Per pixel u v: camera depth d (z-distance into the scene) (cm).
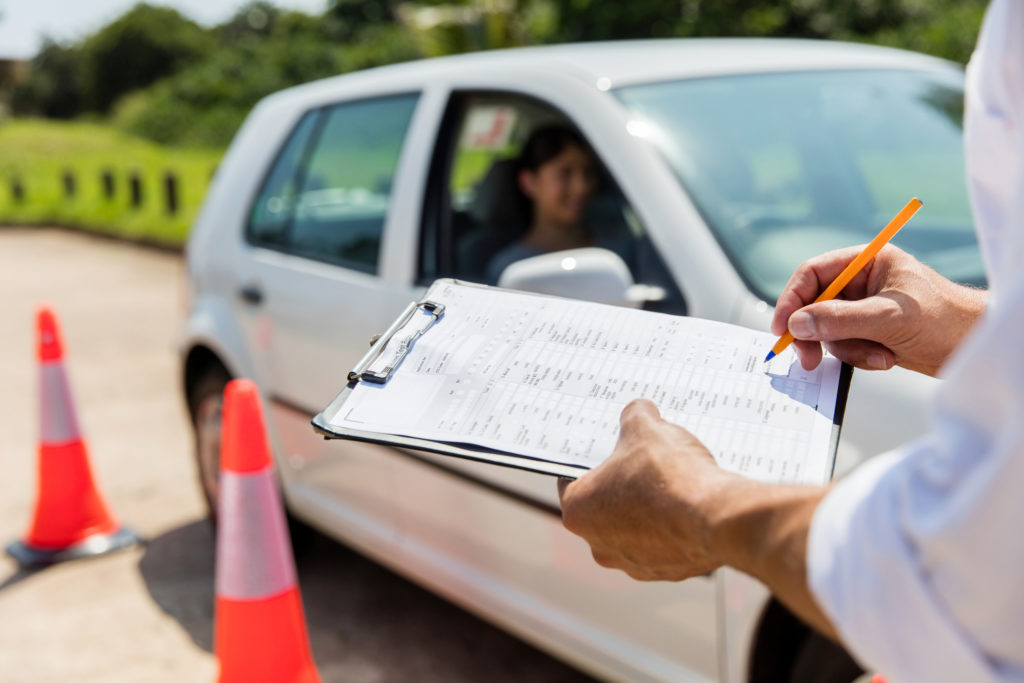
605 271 196
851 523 56
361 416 91
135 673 275
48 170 2505
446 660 278
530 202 266
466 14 1281
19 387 575
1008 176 65
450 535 241
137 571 336
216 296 323
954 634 51
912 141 249
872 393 162
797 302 100
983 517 48
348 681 268
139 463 443
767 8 1647
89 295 906
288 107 332
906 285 96
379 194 279
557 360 94
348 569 332
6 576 335
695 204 205
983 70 65
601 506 76
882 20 1631
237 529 221
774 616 172
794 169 228
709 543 67
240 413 220
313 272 283
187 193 1797
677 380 91
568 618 214
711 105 233
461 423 89
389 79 292
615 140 217
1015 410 47
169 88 4303
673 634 191
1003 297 50
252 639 222
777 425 86
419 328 100
